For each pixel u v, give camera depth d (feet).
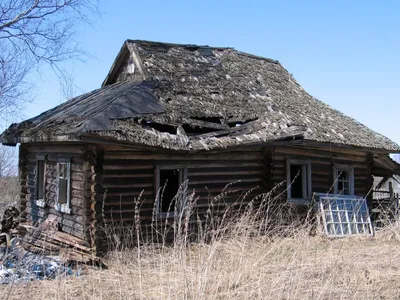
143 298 21.72
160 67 44.52
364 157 50.44
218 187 39.06
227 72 49.01
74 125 32.99
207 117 39.86
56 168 39.09
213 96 43.34
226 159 39.73
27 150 45.16
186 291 20.83
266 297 20.79
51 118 39.99
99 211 33.09
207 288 21.72
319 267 26.43
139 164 35.45
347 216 42.55
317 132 43.16
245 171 40.75
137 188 35.24
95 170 33.24
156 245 33.50
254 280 23.09
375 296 22.43
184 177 37.58
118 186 34.37
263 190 41.45
